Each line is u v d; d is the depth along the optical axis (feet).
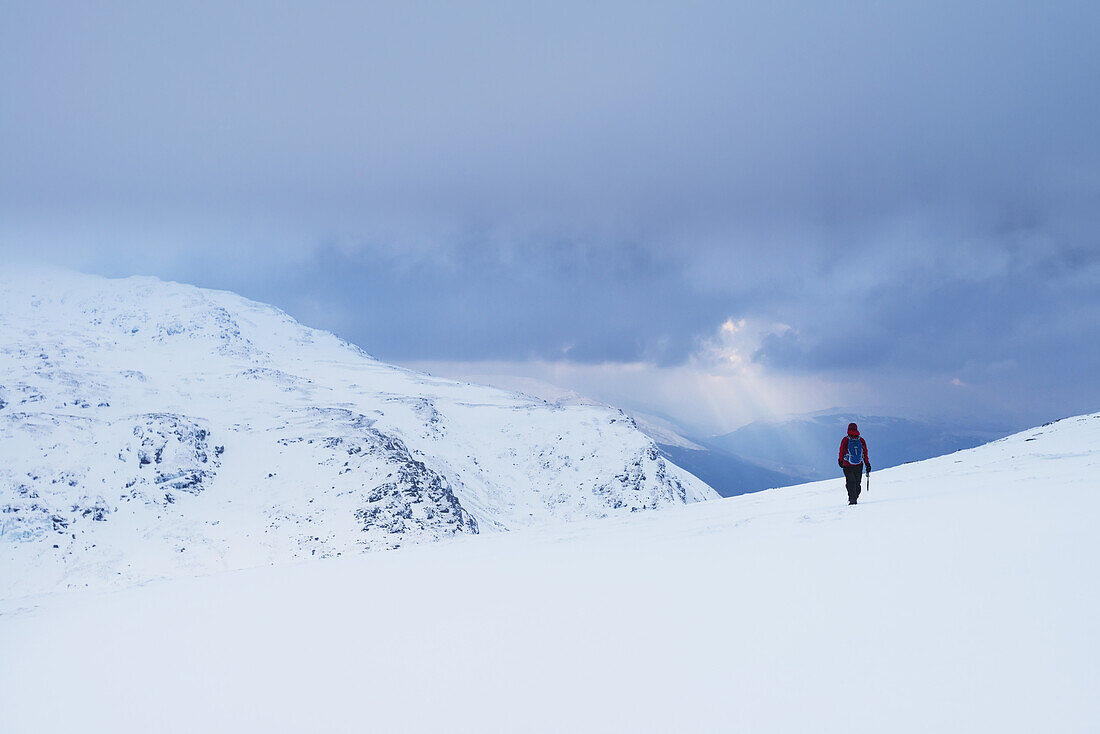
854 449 67.10
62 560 501.97
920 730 15.31
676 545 50.67
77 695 27.35
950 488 69.56
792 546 41.70
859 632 22.53
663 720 17.92
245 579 62.28
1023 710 15.53
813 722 16.55
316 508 598.75
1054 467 77.15
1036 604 22.65
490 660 25.25
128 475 627.87
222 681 26.96
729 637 24.11
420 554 70.08
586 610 31.42
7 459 627.05
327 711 22.02
